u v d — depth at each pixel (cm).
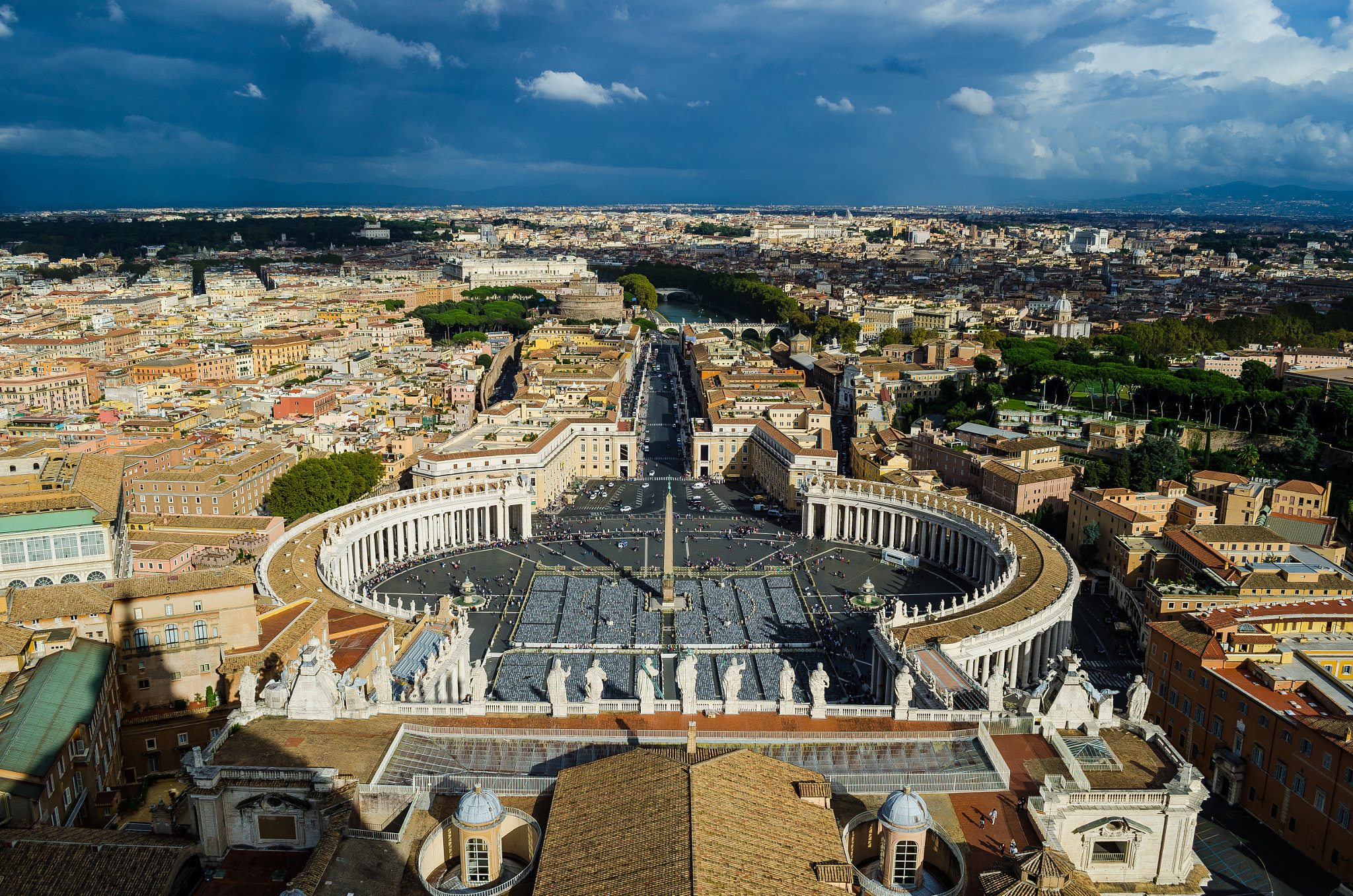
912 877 8656
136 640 14688
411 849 8925
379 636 15988
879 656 17775
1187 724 16588
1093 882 9631
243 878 9144
